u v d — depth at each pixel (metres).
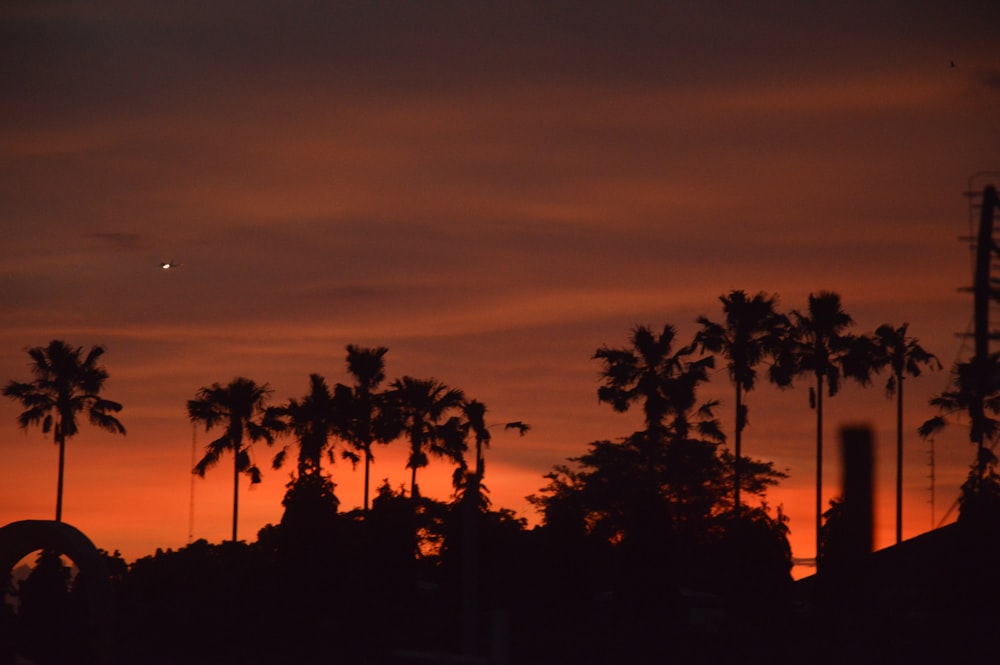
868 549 24.62
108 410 162.38
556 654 84.69
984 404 137.00
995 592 78.81
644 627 89.69
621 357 151.50
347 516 138.12
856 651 30.41
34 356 161.25
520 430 159.00
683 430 153.88
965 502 86.50
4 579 92.00
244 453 158.38
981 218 62.03
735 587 109.06
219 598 109.94
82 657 93.12
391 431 156.50
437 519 142.88
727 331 143.75
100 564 90.25
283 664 88.75
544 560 116.31
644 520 105.12
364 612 100.25
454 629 95.19
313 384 159.38
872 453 24.80
